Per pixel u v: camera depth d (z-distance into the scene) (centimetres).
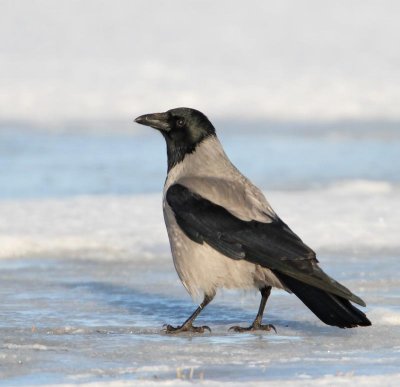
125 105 3322
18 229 1483
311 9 5609
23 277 1184
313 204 1712
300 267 852
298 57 4319
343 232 1456
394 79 3728
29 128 2981
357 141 2762
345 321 809
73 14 5431
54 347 813
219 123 3095
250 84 3650
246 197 925
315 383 662
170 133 983
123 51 4478
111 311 1005
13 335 868
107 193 1969
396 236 1430
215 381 677
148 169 2280
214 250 906
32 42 4678
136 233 1462
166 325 930
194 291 933
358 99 3397
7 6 5566
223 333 902
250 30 5053
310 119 3164
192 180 946
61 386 660
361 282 1130
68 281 1163
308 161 2391
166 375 707
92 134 2900
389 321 930
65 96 3425
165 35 4906
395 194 1844
